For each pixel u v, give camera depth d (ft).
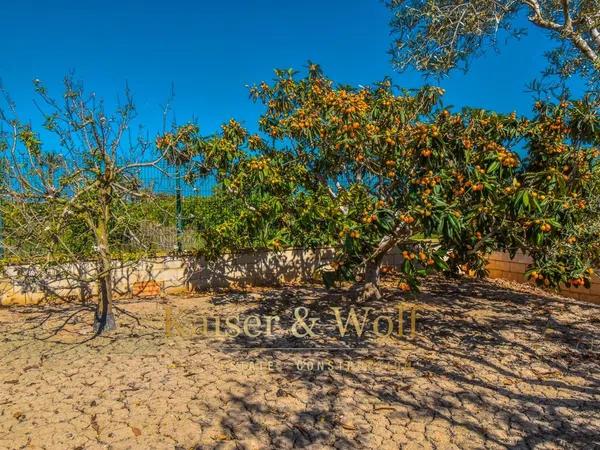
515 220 12.42
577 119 13.42
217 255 22.61
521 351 15.02
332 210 16.40
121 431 9.73
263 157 18.61
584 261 12.30
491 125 15.40
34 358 13.83
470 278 27.37
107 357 13.97
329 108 17.42
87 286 20.98
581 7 20.38
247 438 9.53
